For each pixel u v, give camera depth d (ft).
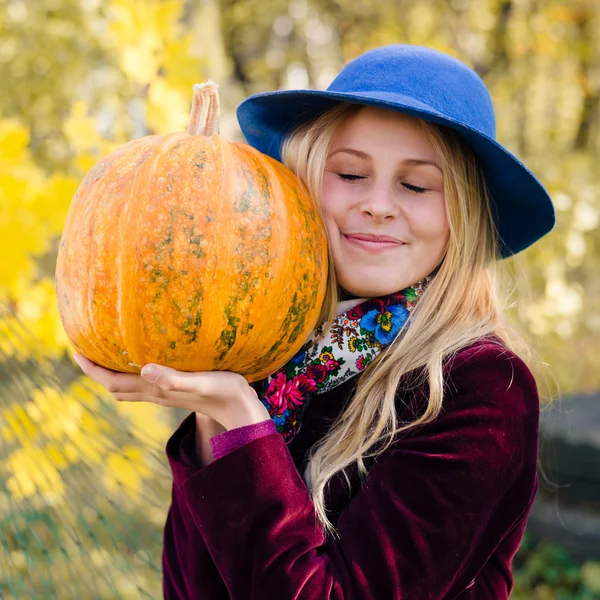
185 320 4.01
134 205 4.05
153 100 7.59
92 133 7.80
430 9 18.88
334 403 4.89
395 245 4.67
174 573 5.05
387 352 4.71
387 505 4.22
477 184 4.91
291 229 4.27
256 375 4.55
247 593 4.14
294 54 20.38
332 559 4.20
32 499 7.13
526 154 18.70
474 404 4.34
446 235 4.76
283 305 4.24
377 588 4.08
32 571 6.76
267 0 20.03
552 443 12.91
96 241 4.09
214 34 11.31
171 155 4.15
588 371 19.38
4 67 11.55
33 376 6.69
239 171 4.20
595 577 12.07
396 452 4.35
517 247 5.57
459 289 4.76
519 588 12.32
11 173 7.32
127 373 4.41
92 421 7.22
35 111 11.53
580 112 21.45
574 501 12.88
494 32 19.04
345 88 4.83
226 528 4.15
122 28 7.66
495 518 4.32
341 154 4.70
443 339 4.62
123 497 7.93
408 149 4.58
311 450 4.77
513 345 5.95
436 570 4.12
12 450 6.66
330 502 4.58
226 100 15.20
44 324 7.25
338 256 4.78
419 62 4.74
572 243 15.38
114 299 4.05
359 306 4.82
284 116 5.36
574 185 15.84
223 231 4.04
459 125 4.47
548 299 15.21
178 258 3.97
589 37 20.47
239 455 4.18
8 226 7.21
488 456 4.26
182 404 4.37
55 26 11.19
